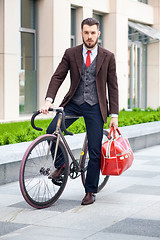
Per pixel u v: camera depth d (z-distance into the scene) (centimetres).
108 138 609
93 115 593
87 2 2012
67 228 483
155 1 2656
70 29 1875
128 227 485
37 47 1811
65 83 1844
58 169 586
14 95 1622
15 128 1143
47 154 572
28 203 548
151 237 452
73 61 594
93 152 591
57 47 1800
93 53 592
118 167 589
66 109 605
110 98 612
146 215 532
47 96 596
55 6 1778
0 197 633
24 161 536
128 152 597
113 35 2206
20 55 1747
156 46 2719
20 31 1734
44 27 1791
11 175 736
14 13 1600
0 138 862
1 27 1567
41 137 559
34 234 464
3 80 1580
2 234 465
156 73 2747
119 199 615
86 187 593
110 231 471
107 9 2183
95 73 592
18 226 492
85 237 452
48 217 527
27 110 1797
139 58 2695
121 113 1775
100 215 533
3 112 1588
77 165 610
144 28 2519
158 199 613
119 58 2238
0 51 1577
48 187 576
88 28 578
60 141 584
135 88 2622
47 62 1795
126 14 2286
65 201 606
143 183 724
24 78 1772
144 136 1164
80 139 873
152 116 1477
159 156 1020
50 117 1775
